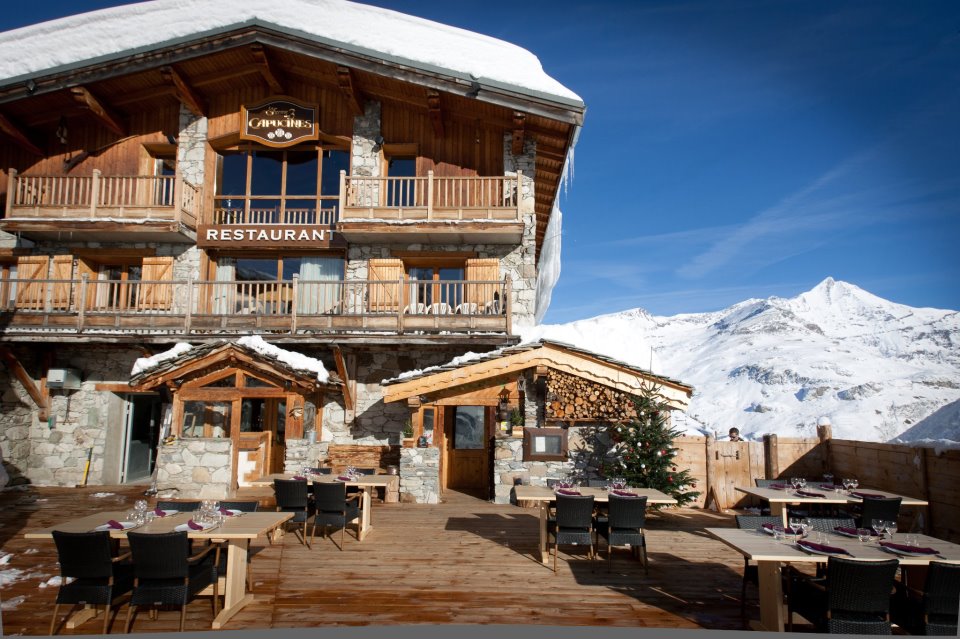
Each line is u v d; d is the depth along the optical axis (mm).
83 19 13578
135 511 5363
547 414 10867
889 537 5012
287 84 14492
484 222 12891
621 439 10273
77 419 13344
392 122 14250
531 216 13719
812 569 6746
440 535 8297
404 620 5168
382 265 13625
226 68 14023
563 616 5289
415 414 11141
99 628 5035
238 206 14727
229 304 13953
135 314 12500
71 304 13625
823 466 10820
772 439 10875
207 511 5438
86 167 14539
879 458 9406
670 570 6770
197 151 14344
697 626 5066
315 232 13766
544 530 7074
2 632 4906
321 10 14008
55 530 5039
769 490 7742
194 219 13922
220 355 10812
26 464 13125
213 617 5277
